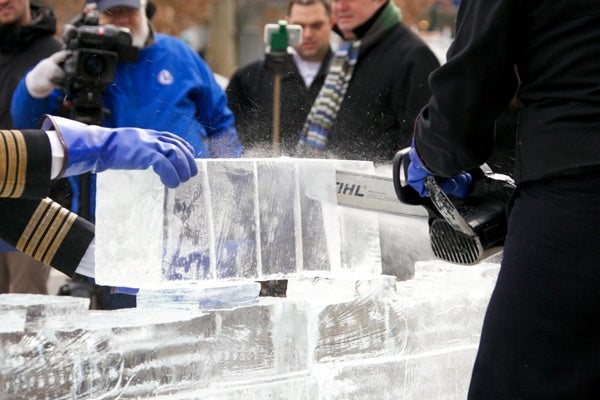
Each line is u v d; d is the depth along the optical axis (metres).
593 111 2.35
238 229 2.77
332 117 4.62
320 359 2.80
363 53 4.60
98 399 2.43
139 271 2.67
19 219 2.75
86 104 4.18
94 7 4.30
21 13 4.68
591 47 2.38
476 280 3.35
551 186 2.39
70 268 2.78
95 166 2.58
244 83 4.92
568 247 2.34
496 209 2.91
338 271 2.95
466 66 2.46
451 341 3.17
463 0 2.57
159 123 4.37
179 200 2.68
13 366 2.32
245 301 2.73
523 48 2.50
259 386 2.69
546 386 2.35
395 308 2.96
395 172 2.93
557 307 2.34
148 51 4.39
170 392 2.55
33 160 2.48
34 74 4.28
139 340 2.49
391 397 2.96
